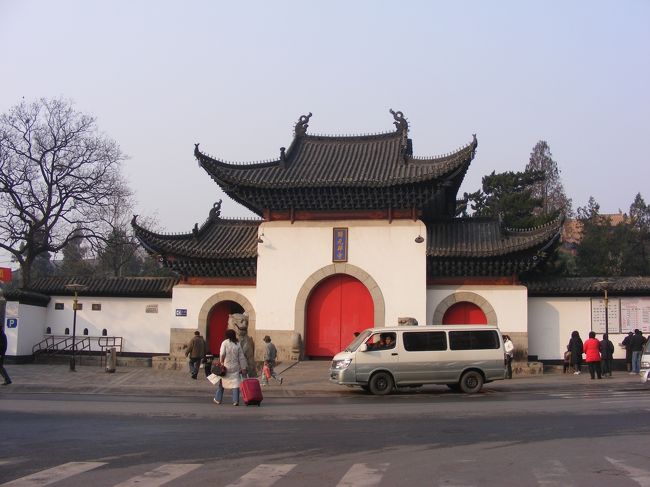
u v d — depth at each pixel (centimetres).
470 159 2931
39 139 4294
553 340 3172
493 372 2227
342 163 3322
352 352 2205
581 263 5603
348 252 3148
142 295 3556
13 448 1119
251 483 884
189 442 1180
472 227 3331
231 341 1814
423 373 2202
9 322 3397
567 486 868
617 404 1777
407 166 3198
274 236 3203
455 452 1098
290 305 3150
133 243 4609
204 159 3095
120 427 1343
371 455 1073
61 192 4369
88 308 3591
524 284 3209
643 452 1096
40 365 3325
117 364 3416
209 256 3259
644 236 5809
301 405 1803
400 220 3150
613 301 3148
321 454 1080
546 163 7200
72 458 1041
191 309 3347
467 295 3128
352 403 1869
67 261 6719
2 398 1911
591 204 6238
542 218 4494
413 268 3094
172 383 2470
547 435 1265
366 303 3167
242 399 1886
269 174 3216
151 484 877
